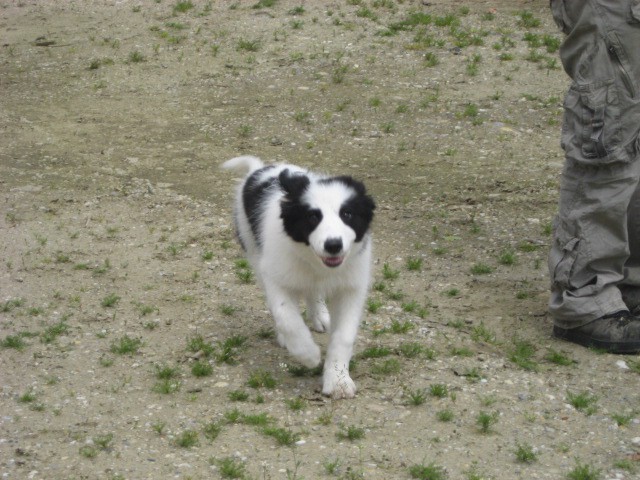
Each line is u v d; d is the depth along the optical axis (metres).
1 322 8.19
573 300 7.81
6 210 10.90
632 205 7.87
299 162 12.61
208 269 9.46
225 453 6.13
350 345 7.05
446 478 5.86
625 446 6.32
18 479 5.84
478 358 7.61
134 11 19.30
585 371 7.46
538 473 5.96
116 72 16.19
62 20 19.05
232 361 7.50
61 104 14.85
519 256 9.85
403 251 10.00
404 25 18.00
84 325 8.18
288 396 6.96
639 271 8.18
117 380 7.20
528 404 6.88
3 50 17.47
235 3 19.45
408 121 14.06
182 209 11.07
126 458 6.08
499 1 19.69
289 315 7.03
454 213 11.03
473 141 13.38
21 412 6.69
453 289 9.02
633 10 7.21
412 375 7.30
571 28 7.71
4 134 13.52
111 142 13.31
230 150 13.05
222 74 16.02
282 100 14.88
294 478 5.78
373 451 6.16
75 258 9.66
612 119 7.42
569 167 7.87
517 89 15.26
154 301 8.70
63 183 11.80
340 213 6.68
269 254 7.11
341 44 17.20
